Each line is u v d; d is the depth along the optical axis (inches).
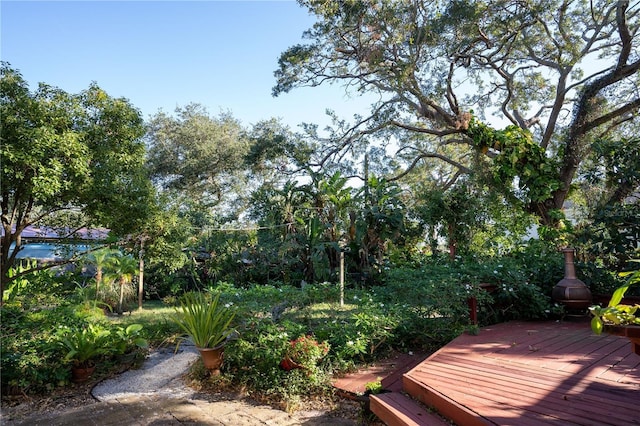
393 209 384.5
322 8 402.3
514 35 428.8
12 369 161.2
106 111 241.1
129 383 176.2
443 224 358.3
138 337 210.5
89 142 231.9
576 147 356.5
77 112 226.4
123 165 245.8
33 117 205.6
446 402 105.7
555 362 131.0
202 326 170.2
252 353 164.2
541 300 211.2
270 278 433.4
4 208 233.6
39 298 271.9
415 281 209.8
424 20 398.0
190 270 429.7
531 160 365.4
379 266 368.8
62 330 185.8
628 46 347.9
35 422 137.8
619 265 248.8
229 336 179.9
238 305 183.3
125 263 356.8
